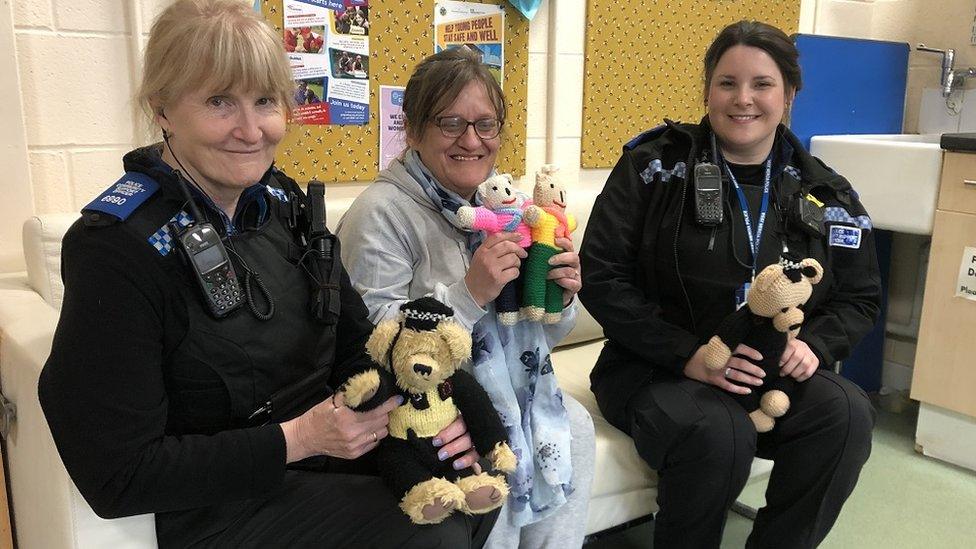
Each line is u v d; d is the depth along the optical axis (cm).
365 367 118
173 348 99
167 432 103
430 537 108
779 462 157
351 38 198
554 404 142
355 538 107
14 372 119
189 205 101
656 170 169
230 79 99
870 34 312
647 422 151
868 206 246
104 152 177
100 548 102
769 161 172
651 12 250
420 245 138
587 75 242
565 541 145
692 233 163
